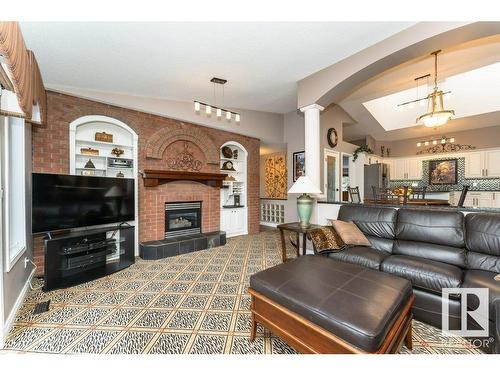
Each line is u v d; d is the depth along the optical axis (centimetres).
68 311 214
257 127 532
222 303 228
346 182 647
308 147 349
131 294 247
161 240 398
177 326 191
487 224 207
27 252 271
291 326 146
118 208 343
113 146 377
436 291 188
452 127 625
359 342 116
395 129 648
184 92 375
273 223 673
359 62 275
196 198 459
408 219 254
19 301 223
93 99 339
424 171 725
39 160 299
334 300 141
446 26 215
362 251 248
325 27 226
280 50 264
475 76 435
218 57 271
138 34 218
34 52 236
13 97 205
